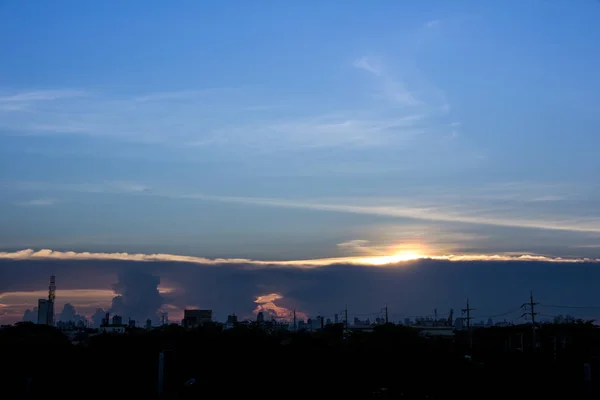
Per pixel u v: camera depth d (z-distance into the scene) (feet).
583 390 198.29
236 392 214.48
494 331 377.50
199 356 244.01
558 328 332.60
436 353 257.34
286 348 251.39
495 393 207.31
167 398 205.87
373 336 310.04
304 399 207.21
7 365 234.17
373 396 209.05
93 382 227.40
